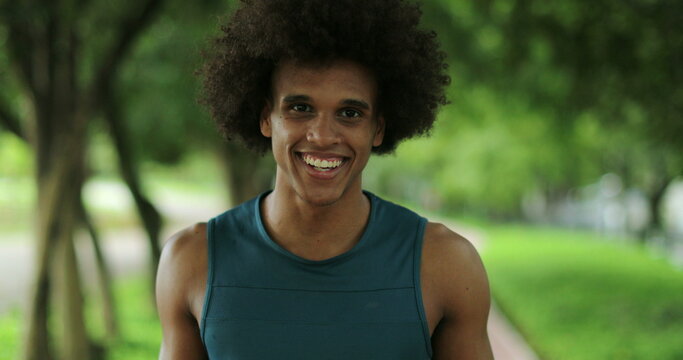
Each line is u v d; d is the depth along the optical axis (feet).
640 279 37.32
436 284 5.42
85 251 51.98
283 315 5.21
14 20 14.65
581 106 25.12
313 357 5.17
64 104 16.87
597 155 61.46
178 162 31.40
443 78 6.27
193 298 5.50
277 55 5.22
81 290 19.20
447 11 23.09
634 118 26.94
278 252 5.33
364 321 5.20
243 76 5.67
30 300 16.14
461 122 35.53
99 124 25.31
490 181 80.38
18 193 95.71
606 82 23.03
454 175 83.61
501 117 35.14
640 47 20.97
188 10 20.13
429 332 5.34
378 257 5.34
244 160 31.17
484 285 5.60
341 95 5.08
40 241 16.12
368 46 5.16
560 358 20.15
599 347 21.29
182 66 22.71
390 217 5.52
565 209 105.40
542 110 29.01
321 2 5.11
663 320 25.30
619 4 19.98
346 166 5.23
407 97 5.81
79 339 19.04
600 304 29.19
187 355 5.64
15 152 64.08
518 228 96.12
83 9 17.25
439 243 5.50
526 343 22.95
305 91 5.08
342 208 5.37
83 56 18.99
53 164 16.26
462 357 5.63
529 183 81.71
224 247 5.49
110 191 127.54
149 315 28.12
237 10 5.84
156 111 25.36
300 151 5.16
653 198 61.11
